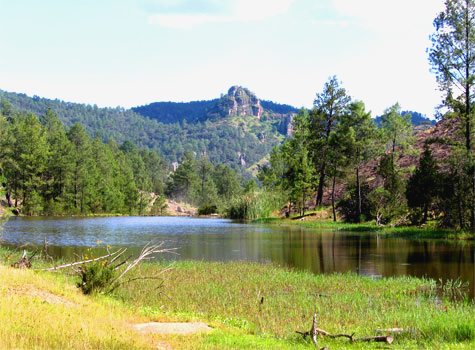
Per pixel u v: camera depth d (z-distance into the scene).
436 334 12.52
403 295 18.50
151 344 10.88
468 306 16.33
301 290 19.38
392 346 11.62
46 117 157.50
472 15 38.94
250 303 16.83
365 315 15.15
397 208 52.12
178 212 140.12
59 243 38.72
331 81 72.44
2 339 9.66
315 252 33.00
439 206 44.44
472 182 39.91
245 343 11.38
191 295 18.25
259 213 81.25
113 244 38.12
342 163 62.12
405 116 57.56
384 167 56.03
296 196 71.25
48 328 11.05
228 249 35.31
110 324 12.33
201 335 12.16
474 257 28.77
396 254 30.91
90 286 17.48
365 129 59.03
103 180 114.94
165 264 26.64
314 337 11.95
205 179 183.50
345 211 64.94
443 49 40.03
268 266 26.23
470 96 39.91
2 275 16.59
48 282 16.95
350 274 23.69
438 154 61.00
